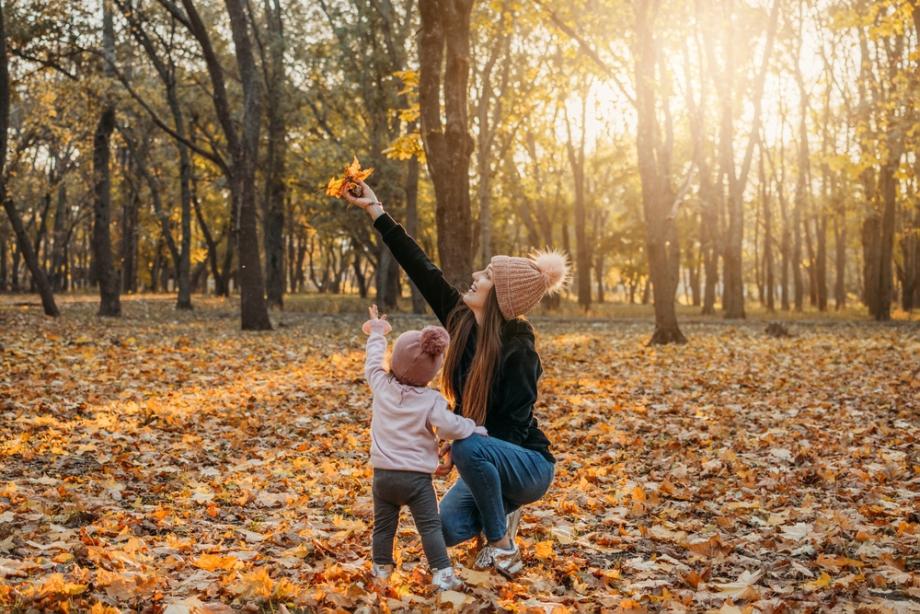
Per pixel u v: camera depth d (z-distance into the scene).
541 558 4.50
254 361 14.04
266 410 9.35
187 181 35.59
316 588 3.80
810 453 7.31
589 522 5.39
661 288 18.73
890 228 31.73
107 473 6.19
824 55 34.75
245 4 34.34
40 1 24.03
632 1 19.11
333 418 9.03
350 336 20.48
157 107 34.12
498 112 28.64
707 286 41.41
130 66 30.42
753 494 6.03
